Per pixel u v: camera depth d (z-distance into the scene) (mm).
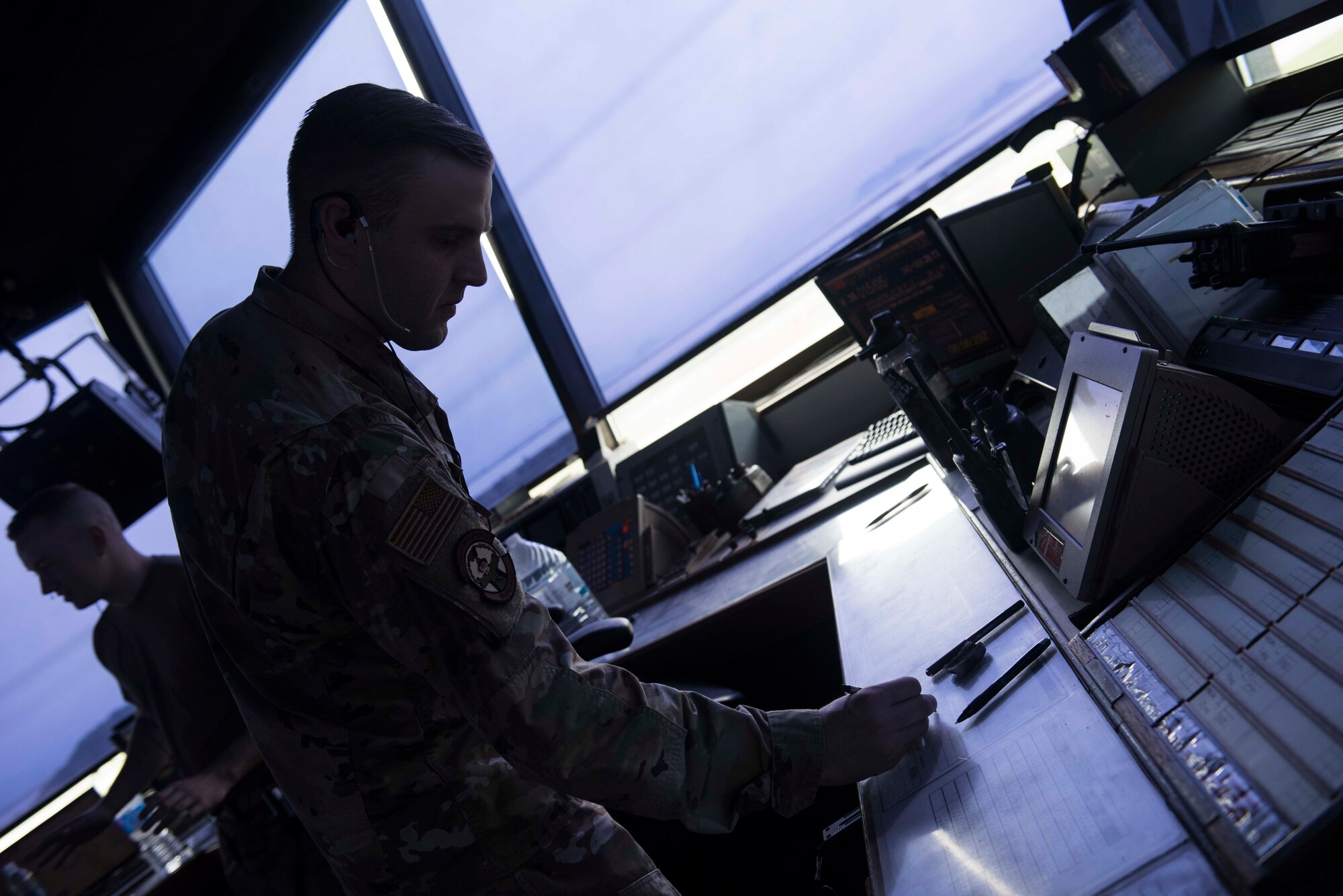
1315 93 1679
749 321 2908
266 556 859
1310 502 751
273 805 2088
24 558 2225
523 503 3654
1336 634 614
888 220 2619
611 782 845
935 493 1694
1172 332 1167
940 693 1017
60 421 3635
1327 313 924
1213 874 559
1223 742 622
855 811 1071
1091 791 701
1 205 3773
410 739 933
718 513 2574
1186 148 1802
